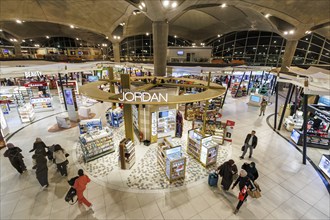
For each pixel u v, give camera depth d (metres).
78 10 14.02
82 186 4.23
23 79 19.67
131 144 6.05
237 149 7.37
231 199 4.75
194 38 27.28
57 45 33.28
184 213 4.31
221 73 13.07
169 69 13.23
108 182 5.33
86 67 12.90
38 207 4.44
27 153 6.93
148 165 6.19
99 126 8.06
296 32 16.67
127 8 13.57
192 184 5.28
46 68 10.11
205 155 5.96
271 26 18.27
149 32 24.89
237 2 11.60
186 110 10.35
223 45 26.14
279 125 9.48
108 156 6.69
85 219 4.11
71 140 8.01
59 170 5.51
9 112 11.97
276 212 4.39
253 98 14.47
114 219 4.12
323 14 12.98
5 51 29.48
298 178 5.66
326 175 5.75
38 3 12.56
